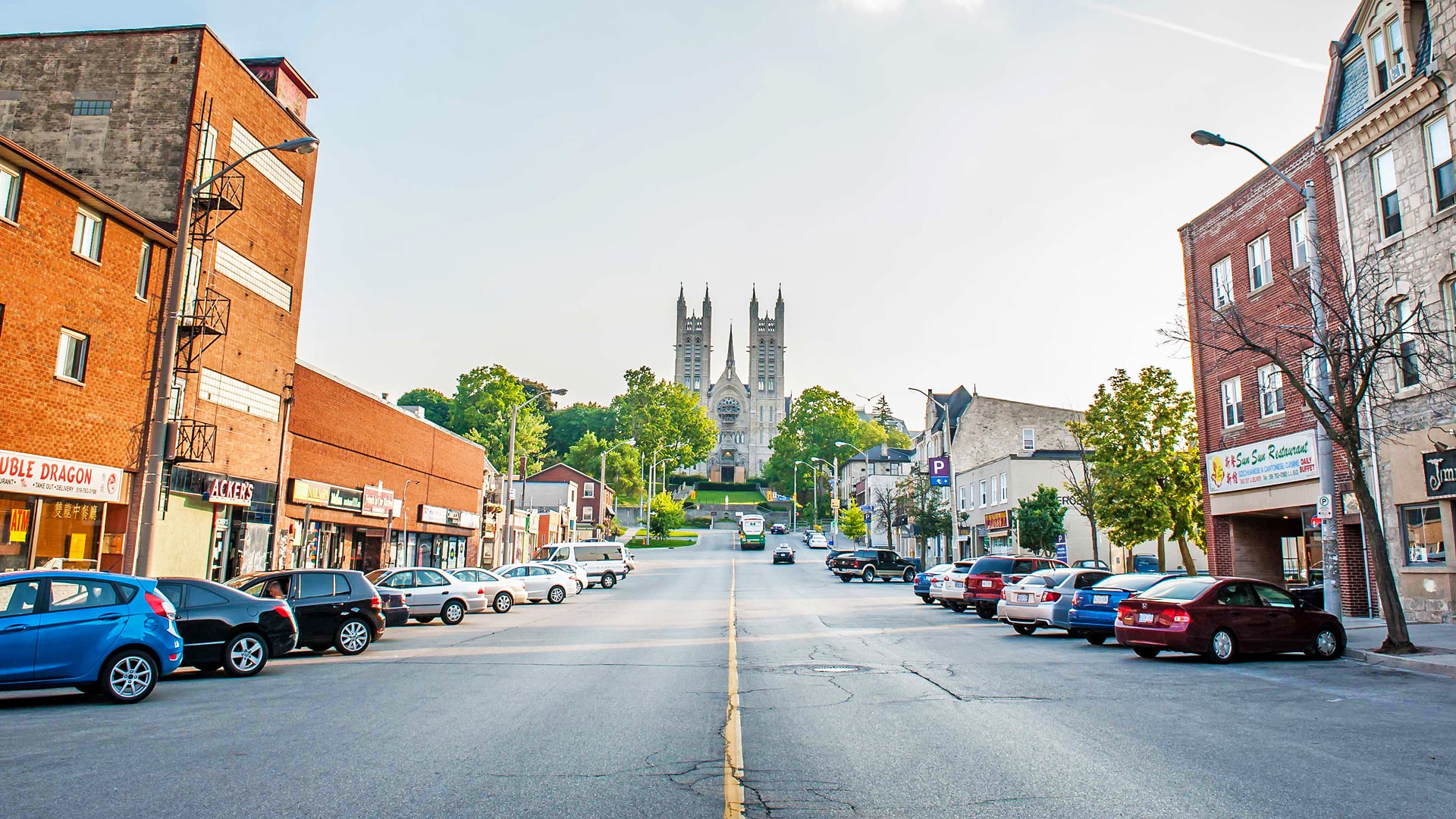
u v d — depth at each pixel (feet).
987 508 183.21
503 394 326.03
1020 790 22.65
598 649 59.88
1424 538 68.18
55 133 84.99
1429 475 66.39
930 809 20.93
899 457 367.45
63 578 37.29
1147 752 27.22
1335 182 75.87
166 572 81.71
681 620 85.20
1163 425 109.50
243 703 36.86
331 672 48.01
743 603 111.65
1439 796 21.95
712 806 21.11
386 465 132.98
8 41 86.48
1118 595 61.46
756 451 554.05
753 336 571.69
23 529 66.69
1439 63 65.26
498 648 61.46
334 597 58.13
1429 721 32.40
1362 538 75.56
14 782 22.94
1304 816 20.27
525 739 29.07
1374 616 73.31
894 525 253.03
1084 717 33.53
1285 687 41.27
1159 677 44.96
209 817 19.77
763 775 24.29
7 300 64.69
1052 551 153.07
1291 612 53.11
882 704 36.76
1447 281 65.67
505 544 152.97
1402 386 69.21
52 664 35.63
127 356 76.54
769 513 442.91
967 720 32.96
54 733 29.86
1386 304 65.00
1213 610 51.65
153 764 25.04
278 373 101.14
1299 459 79.61
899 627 77.82
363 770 24.54
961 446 206.08
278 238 101.09
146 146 84.53
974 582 90.12
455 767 25.02
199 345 85.10
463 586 86.17
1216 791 22.50
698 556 274.98
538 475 333.01
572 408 546.67
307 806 20.79
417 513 146.00
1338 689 40.50
